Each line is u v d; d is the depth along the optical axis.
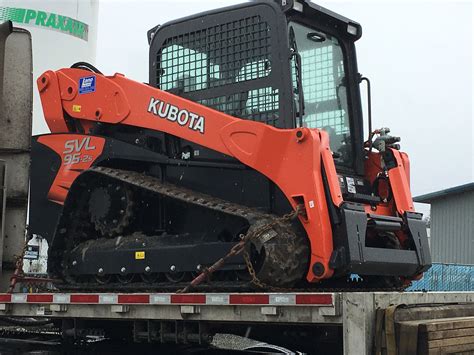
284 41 4.84
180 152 5.22
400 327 3.55
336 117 5.35
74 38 23.52
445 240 25.77
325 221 4.34
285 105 4.77
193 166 5.16
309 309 3.77
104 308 4.75
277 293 3.88
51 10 23.02
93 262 5.41
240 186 4.91
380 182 5.34
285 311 3.86
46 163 5.95
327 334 4.46
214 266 4.43
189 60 5.40
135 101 5.48
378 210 5.14
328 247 4.32
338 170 5.23
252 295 3.97
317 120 5.16
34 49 22.67
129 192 5.36
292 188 4.47
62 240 5.69
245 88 5.01
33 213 5.96
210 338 4.40
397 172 5.20
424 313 3.84
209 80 5.25
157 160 5.30
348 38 5.58
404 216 5.05
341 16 5.39
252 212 4.59
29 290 5.89
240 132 4.77
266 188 4.76
